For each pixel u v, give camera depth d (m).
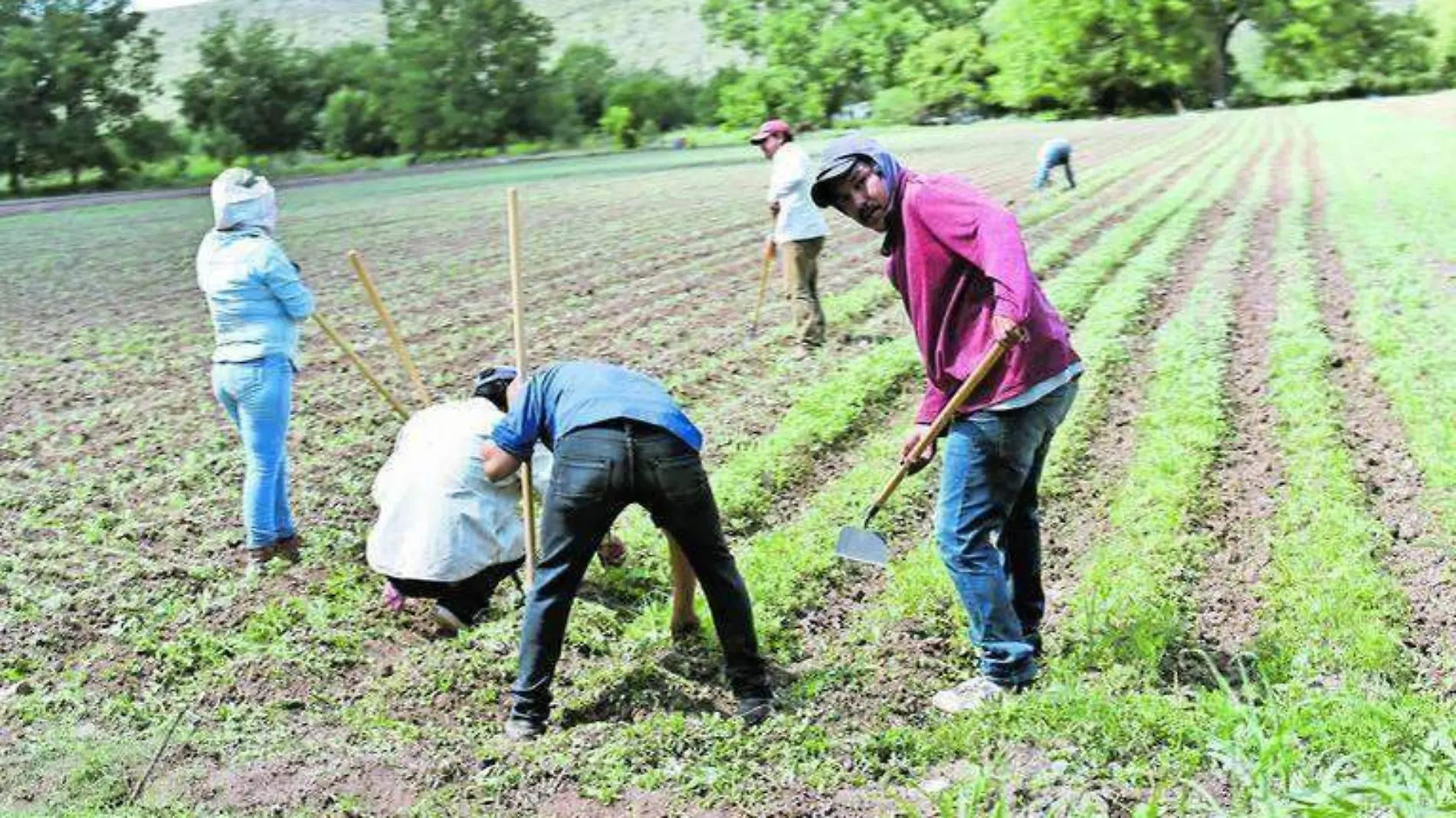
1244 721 5.26
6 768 5.59
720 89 115.12
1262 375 11.66
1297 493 8.45
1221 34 97.00
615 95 113.69
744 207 31.95
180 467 10.12
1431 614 6.70
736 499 8.70
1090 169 37.34
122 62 104.38
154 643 6.84
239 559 8.11
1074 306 14.88
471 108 103.81
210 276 7.82
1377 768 4.94
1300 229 20.67
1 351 15.71
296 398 12.30
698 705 6.20
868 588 7.51
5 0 79.81
